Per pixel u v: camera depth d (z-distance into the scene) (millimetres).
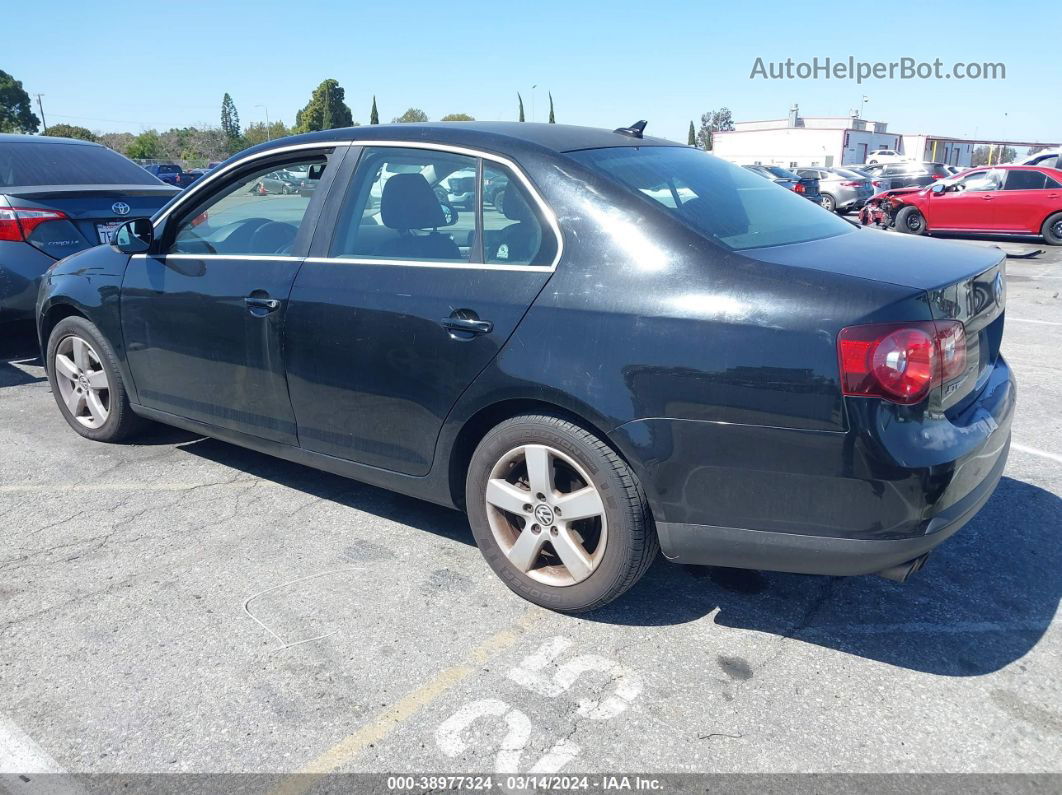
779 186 3693
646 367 2635
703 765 2338
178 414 4211
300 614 3074
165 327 4031
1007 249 15898
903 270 2625
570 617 3061
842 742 2422
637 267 2715
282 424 3705
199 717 2529
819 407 2428
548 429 2865
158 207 6617
